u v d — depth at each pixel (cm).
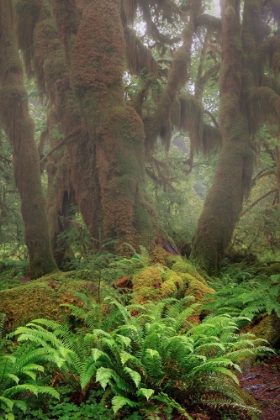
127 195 1087
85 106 1162
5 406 394
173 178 1991
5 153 1792
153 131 1355
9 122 1205
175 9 1714
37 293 702
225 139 1402
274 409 487
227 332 539
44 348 429
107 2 1177
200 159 2195
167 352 466
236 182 1317
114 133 1133
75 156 1214
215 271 1195
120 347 471
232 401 462
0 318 553
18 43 1367
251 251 1466
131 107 1175
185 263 979
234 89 1422
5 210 1820
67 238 1467
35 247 1123
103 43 1156
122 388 427
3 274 1391
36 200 1155
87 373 427
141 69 1588
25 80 1964
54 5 1208
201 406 457
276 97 1353
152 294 749
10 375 390
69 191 1435
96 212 1147
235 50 1430
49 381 461
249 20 1503
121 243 1040
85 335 527
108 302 636
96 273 789
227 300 735
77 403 446
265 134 1633
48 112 1711
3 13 1237
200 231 1265
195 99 1659
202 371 462
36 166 1187
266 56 1483
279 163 1666
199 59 1909
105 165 1130
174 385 461
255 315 723
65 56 1219
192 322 722
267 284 818
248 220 1683
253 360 630
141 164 1152
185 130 1622
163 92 1397
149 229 1065
